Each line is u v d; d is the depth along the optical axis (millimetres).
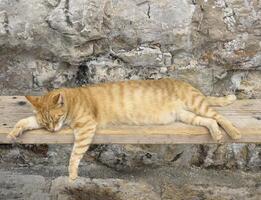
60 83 2111
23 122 1764
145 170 2154
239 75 2105
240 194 2061
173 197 2041
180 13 1994
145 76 2084
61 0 1967
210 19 2008
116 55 2057
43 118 1759
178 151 2158
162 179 2123
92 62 2068
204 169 2160
